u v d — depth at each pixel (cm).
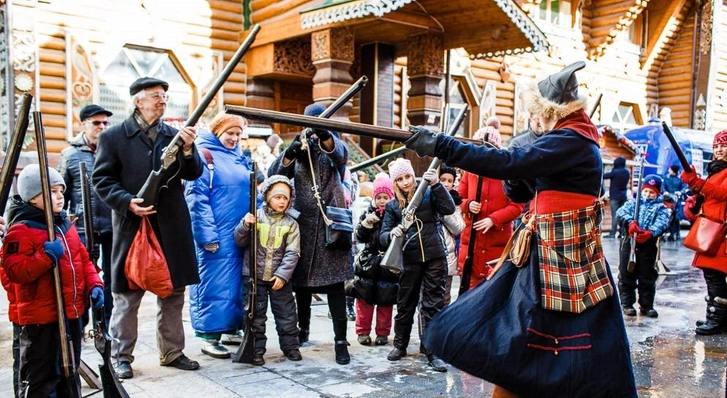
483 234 477
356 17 889
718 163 541
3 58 911
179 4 1070
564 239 252
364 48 1129
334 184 448
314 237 438
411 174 437
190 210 438
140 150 398
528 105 271
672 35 1927
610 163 1399
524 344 244
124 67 1031
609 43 1695
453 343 252
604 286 254
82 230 460
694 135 1588
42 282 308
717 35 1902
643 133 1548
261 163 883
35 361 310
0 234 277
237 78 1133
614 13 1661
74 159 468
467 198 490
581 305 248
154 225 395
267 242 432
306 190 443
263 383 388
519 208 470
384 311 483
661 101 1977
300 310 481
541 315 247
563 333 247
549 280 249
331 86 962
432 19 1026
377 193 472
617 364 244
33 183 308
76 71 970
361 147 1141
